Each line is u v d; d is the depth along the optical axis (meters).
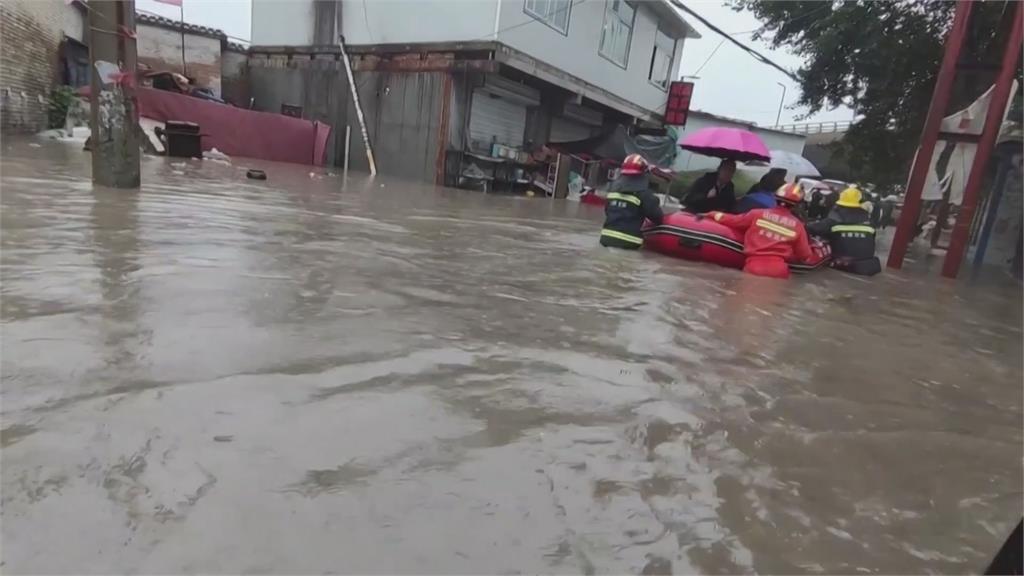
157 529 1.27
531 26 15.49
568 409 2.12
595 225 9.76
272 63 18.59
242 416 1.76
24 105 13.08
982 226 10.20
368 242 4.93
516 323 3.09
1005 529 1.71
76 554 1.18
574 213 12.39
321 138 16.48
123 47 5.93
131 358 2.05
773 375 2.80
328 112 17.50
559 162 17.67
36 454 1.46
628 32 19.42
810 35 13.88
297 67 18.05
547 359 2.59
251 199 6.79
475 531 1.40
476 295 3.59
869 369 3.12
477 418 1.95
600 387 2.35
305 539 1.30
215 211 5.49
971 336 4.40
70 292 2.67
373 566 1.24
